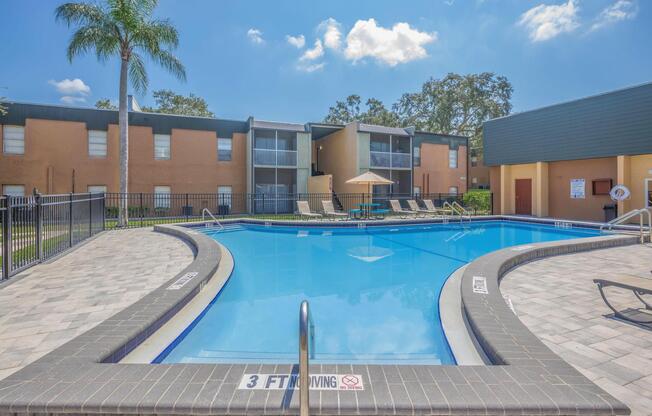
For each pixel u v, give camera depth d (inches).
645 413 84.1
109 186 710.5
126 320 128.0
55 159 670.5
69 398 78.7
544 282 206.1
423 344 137.9
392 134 879.7
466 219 585.6
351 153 847.7
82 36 494.9
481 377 87.6
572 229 504.1
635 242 354.6
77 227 345.7
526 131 663.1
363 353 129.7
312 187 816.9
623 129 521.7
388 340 141.7
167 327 138.9
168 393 80.7
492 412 76.5
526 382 85.3
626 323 141.1
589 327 137.3
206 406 77.0
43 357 97.6
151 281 203.3
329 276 252.1
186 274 198.2
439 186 1012.5
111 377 87.4
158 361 119.3
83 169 691.4
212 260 234.4
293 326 157.9
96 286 192.4
